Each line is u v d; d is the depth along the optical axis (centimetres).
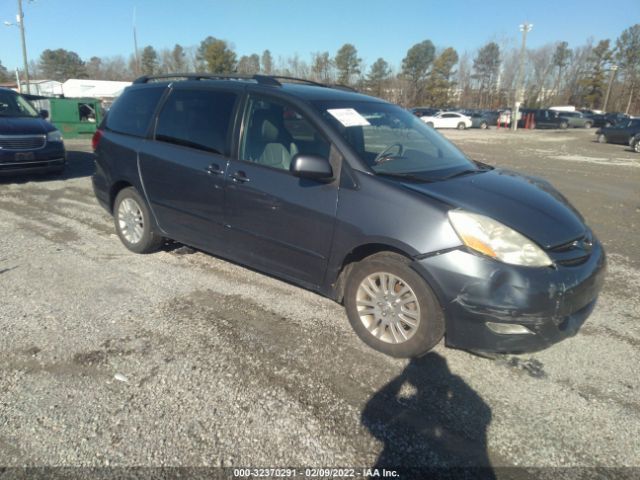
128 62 7769
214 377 283
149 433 236
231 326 344
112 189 493
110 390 268
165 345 315
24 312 355
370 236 300
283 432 240
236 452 226
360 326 323
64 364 291
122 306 370
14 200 708
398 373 294
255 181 357
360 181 310
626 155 1798
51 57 9538
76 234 551
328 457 226
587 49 7819
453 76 7719
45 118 932
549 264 274
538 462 228
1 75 8494
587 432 248
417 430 246
